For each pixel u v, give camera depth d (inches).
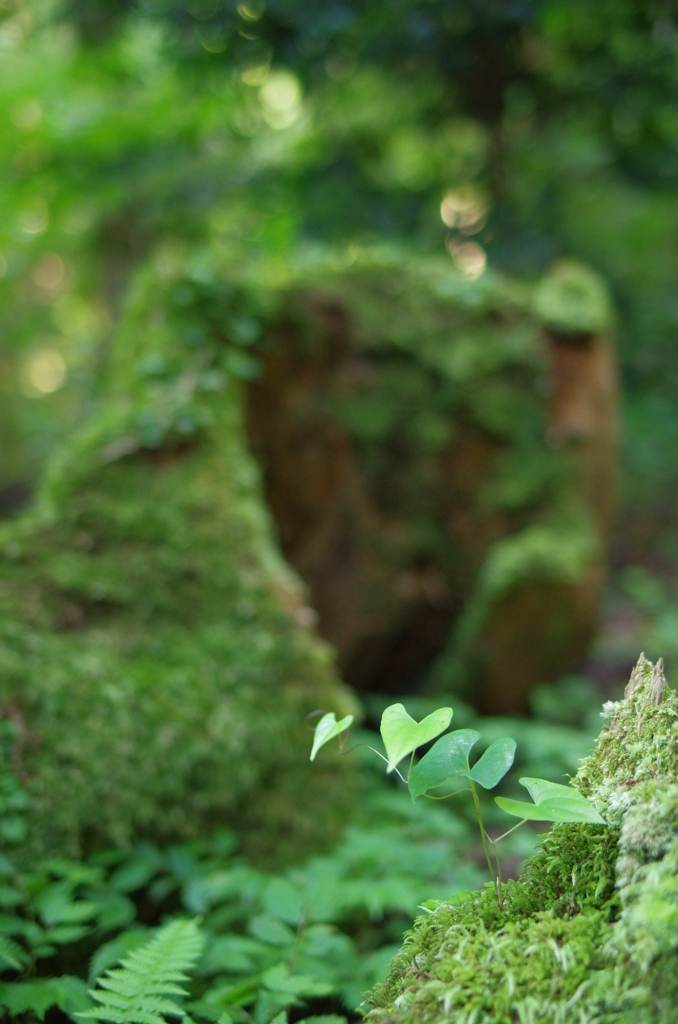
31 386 434.3
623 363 284.7
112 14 199.3
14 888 68.5
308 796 92.0
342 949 70.9
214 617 97.2
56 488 102.8
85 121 229.0
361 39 166.2
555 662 159.3
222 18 156.9
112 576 96.3
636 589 228.8
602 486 170.6
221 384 117.5
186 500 104.3
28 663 82.7
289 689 96.0
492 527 158.7
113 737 81.7
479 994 34.1
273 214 229.5
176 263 128.6
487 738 131.0
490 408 158.6
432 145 238.7
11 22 232.1
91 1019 56.1
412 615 156.9
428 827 101.9
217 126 236.2
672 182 223.5
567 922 35.7
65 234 284.5
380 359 150.6
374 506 151.3
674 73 189.5
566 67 198.1
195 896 73.5
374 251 161.3
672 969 30.8
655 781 37.6
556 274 176.9
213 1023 59.5
